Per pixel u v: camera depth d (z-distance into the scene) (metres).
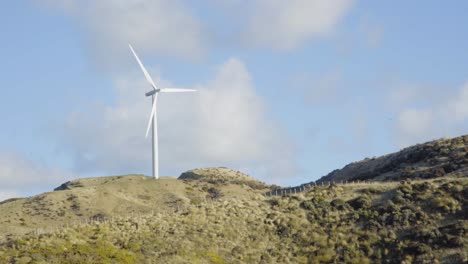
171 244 73.38
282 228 80.44
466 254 68.69
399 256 72.19
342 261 73.44
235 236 78.38
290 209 85.31
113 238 73.88
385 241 75.25
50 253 66.00
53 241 69.69
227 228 79.81
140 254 70.12
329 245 76.56
